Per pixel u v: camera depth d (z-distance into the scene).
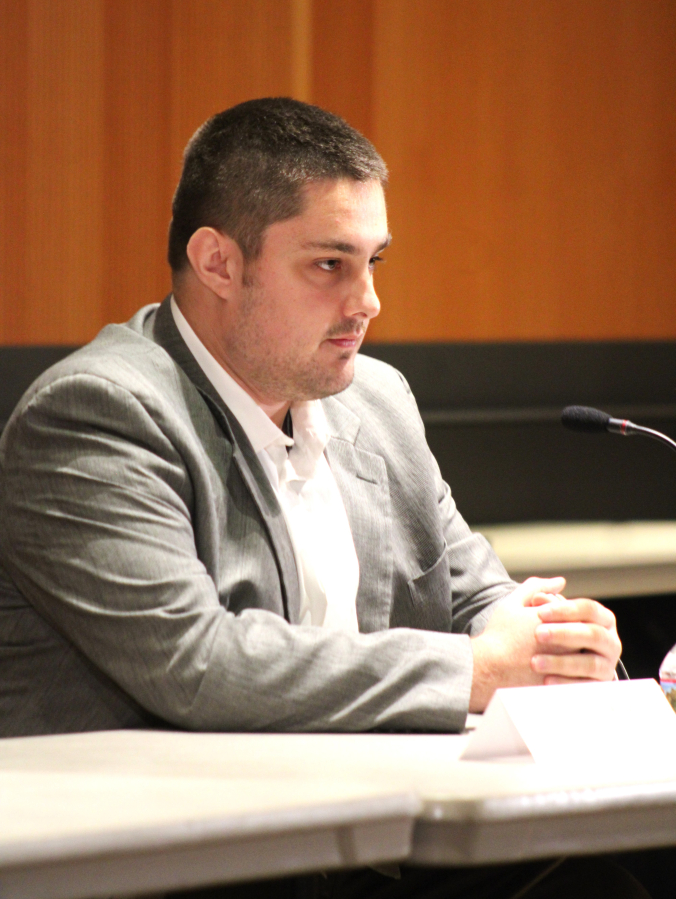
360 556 4.05
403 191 7.95
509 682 3.27
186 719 3.06
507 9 8.12
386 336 8.01
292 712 3.05
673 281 8.77
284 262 3.80
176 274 4.07
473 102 8.09
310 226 3.76
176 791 2.16
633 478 8.72
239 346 3.91
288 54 7.54
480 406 8.23
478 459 8.30
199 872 1.90
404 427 4.52
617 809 2.23
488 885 3.38
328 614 3.88
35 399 3.55
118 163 7.14
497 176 8.20
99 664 3.24
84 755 2.62
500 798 2.13
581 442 8.55
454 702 3.12
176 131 7.27
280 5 7.49
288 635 3.17
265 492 3.81
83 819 1.92
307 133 3.82
